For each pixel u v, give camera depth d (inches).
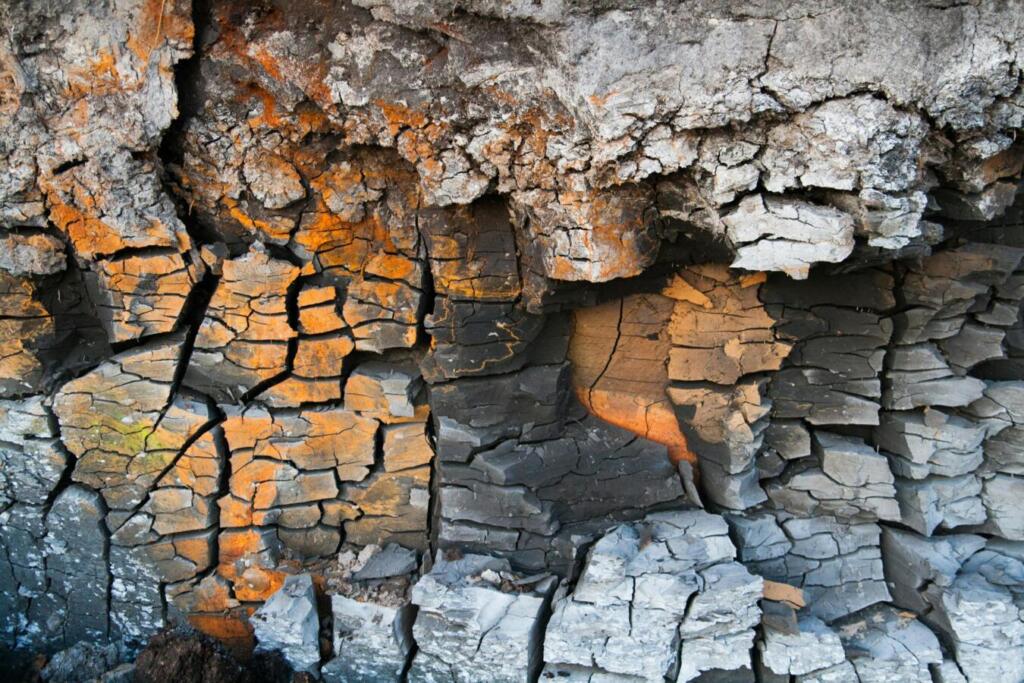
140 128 108.5
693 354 124.0
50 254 117.1
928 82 91.8
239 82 108.6
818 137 93.8
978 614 116.9
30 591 131.9
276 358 122.7
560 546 123.4
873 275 118.0
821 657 115.9
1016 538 126.5
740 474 126.6
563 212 102.7
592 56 93.3
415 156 107.0
